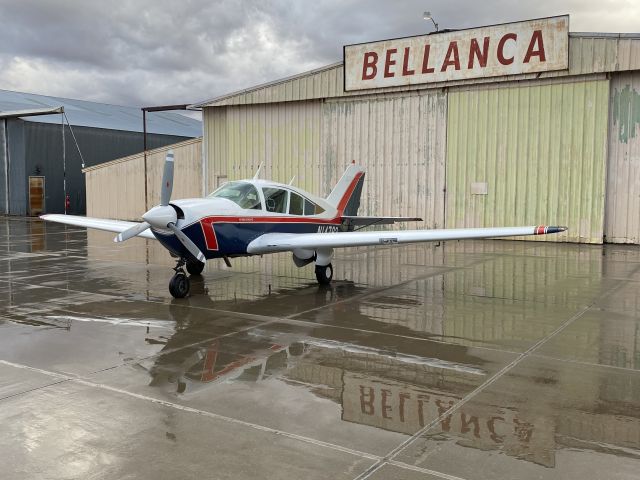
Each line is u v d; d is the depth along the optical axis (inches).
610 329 225.0
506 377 167.2
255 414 138.8
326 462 114.8
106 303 275.4
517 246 541.3
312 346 200.7
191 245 278.4
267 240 312.3
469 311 259.6
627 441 124.6
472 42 575.5
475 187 593.9
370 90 637.3
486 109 581.0
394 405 145.3
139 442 123.4
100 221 395.9
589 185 539.2
